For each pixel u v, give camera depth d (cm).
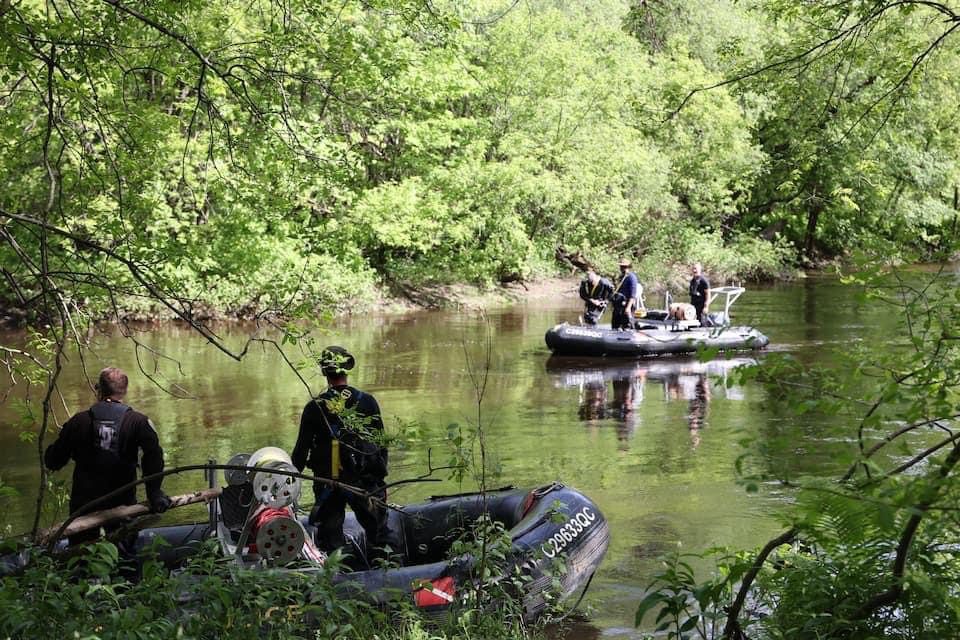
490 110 4159
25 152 1113
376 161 3747
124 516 777
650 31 1522
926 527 571
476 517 1022
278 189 1166
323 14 1084
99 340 2841
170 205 2833
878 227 4725
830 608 587
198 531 959
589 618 921
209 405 2008
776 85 1386
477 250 4009
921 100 2800
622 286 2770
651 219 4656
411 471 1481
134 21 1028
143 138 1041
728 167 4566
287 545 793
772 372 577
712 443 1644
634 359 2639
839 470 1308
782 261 4966
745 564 586
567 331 2648
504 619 812
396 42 1474
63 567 765
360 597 818
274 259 3145
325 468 888
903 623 568
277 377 2333
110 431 820
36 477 1455
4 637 579
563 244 4419
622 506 1289
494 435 1730
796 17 1162
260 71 1055
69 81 850
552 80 4128
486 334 3105
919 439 1497
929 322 582
